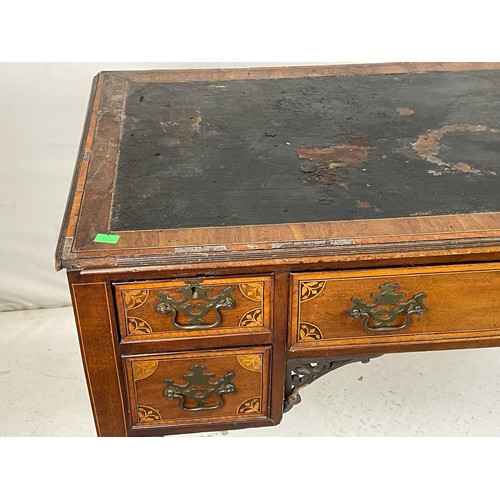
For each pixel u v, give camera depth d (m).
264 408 1.49
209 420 1.49
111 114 1.71
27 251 2.30
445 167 1.50
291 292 1.34
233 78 1.90
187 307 1.32
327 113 1.72
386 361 2.20
